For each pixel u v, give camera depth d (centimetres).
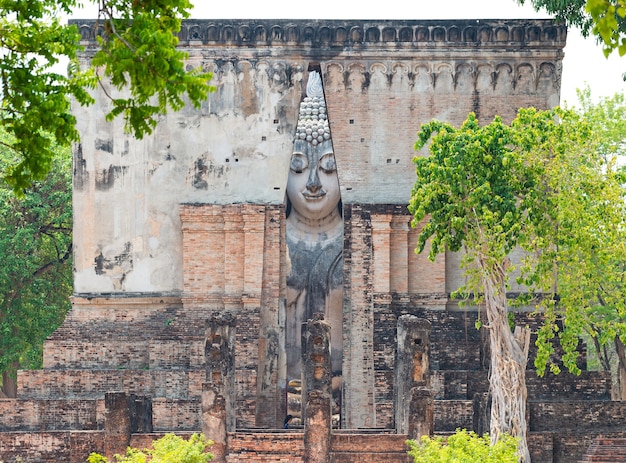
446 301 11394
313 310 11775
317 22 11612
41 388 10862
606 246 9419
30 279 13050
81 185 11606
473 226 9419
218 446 9019
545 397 10569
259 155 11638
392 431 9738
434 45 11588
